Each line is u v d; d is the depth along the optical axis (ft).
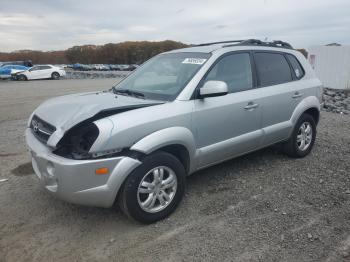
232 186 14.88
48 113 12.11
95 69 209.56
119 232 11.46
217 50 14.38
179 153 12.85
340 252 10.19
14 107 39.17
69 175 10.25
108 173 10.60
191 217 12.34
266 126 15.85
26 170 17.03
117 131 10.57
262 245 10.58
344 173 16.22
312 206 13.01
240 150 14.96
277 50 17.28
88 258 10.11
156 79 14.32
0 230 11.58
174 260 9.96
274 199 13.61
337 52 61.11
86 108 11.26
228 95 14.05
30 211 12.85
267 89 15.76
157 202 12.19
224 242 10.77
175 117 12.02
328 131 24.70
